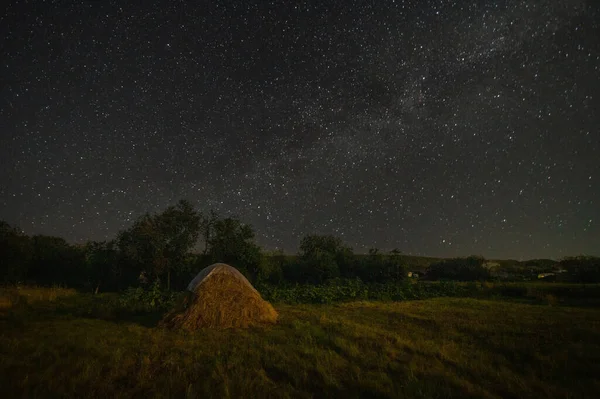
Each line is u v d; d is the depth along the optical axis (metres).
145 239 22.84
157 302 16.58
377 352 8.70
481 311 15.48
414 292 23.38
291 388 6.41
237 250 24.92
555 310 16.02
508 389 6.32
